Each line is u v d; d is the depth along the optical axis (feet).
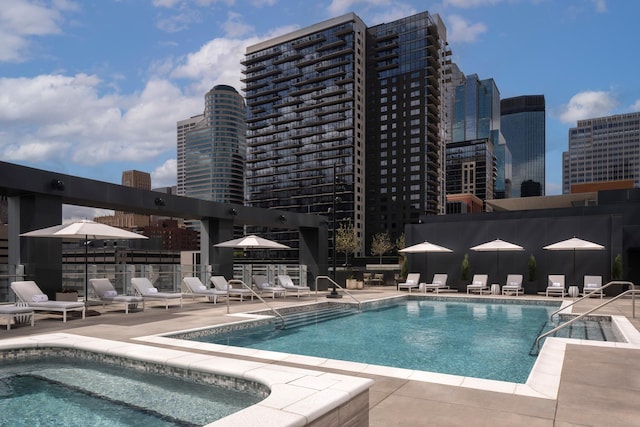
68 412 15.10
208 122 604.90
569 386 16.20
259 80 435.53
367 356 25.49
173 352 20.61
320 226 75.25
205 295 49.14
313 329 35.65
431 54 374.22
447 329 35.78
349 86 375.45
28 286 34.99
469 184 590.14
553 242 68.59
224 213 60.13
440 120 384.47
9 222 41.27
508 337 32.07
